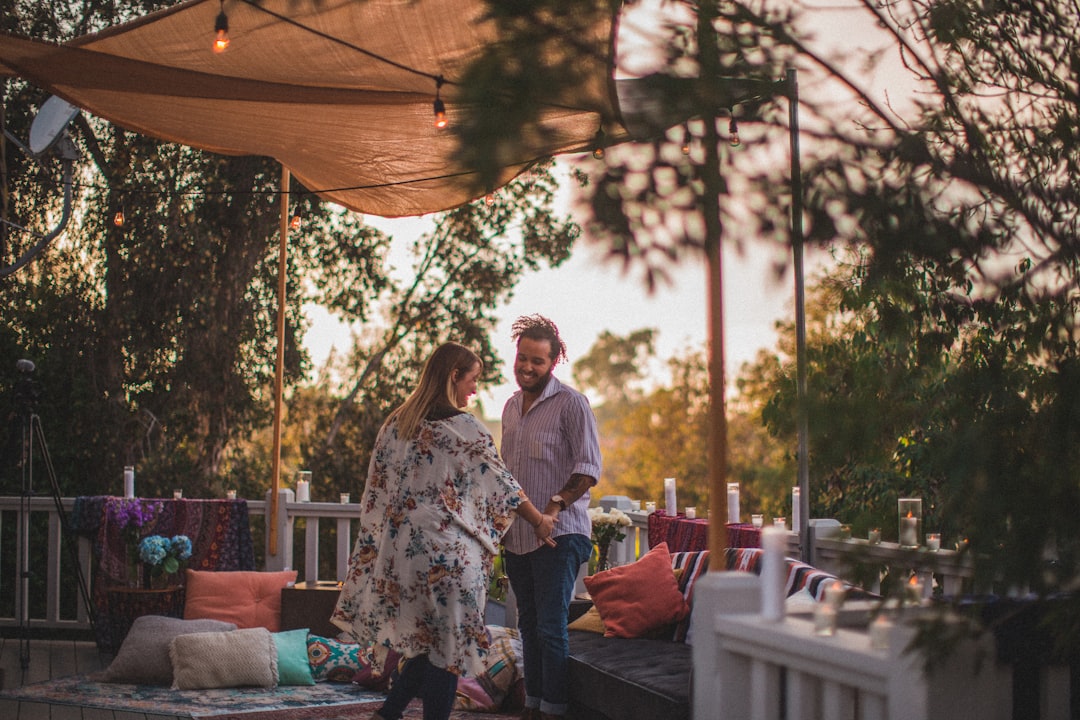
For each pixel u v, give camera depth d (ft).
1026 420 5.04
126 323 30.73
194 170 32.35
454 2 12.07
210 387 31.99
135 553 22.25
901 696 5.26
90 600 20.90
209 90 14.99
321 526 35.83
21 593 20.67
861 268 5.38
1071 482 4.86
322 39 13.14
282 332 21.56
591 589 15.47
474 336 38.42
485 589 12.03
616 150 5.18
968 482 4.92
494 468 12.18
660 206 5.14
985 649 5.31
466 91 5.07
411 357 38.88
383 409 38.06
